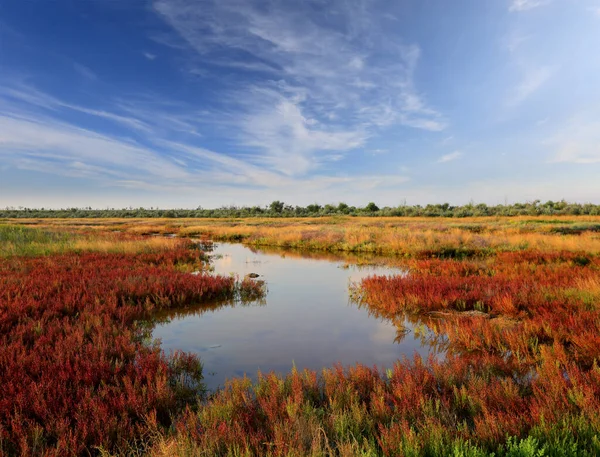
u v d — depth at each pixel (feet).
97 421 12.04
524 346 18.80
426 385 15.02
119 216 320.50
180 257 56.08
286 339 22.81
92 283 33.42
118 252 58.29
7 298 27.14
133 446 11.71
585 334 18.52
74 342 19.33
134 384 15.10
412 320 26.37
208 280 36.14
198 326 25.57
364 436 11.37
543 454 9.55
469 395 13.53
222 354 20.39
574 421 10.98
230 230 115.55
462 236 72.28
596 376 14.06
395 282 34.63
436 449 10.07
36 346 18.67
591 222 109.70
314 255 67.72
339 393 14.14
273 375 15.42
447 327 22.44
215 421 11.84
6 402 12.83
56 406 13.15
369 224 135.64
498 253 54.13
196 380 17.19
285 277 45.11
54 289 31.30
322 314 28.63
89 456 10.85
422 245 64.44
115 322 24.16
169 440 11.30
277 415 12.82
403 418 11.80
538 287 29.71
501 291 29.55
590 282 28.86
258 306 31.24
